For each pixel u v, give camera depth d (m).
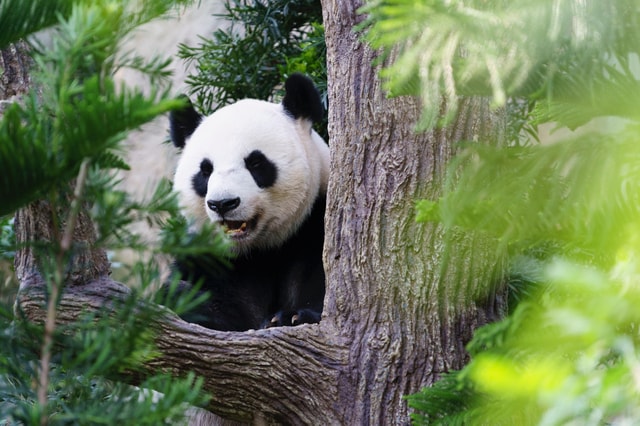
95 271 6.43
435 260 6.77
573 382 2.62
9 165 3.04
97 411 3.44
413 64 3.28
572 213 3.39
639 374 2.62
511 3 3.29
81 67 3.31
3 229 9.06
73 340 3.58
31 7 3.45
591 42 3.36
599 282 2.79
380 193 6.91
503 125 6.98
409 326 6.83
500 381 2.69
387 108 6.90
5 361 3.58
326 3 7.36
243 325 10.07
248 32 12.62
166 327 6.51
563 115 3.97
